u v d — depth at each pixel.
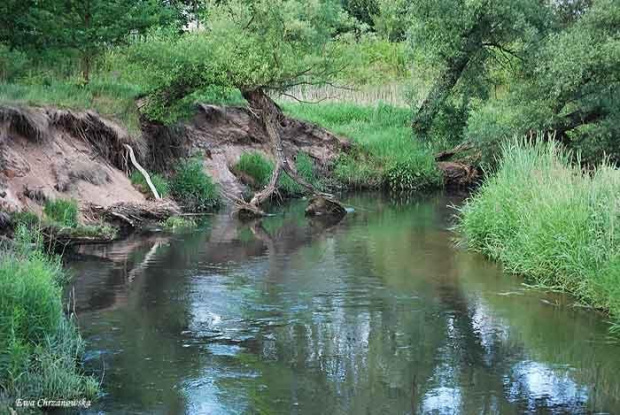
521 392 7.29
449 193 23.28
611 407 6.96
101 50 19.66
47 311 7.71
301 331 8.99
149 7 20.09
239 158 21.23
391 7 27.02
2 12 17.89
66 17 18.48
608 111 21.86
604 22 20.95
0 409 6.44
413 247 14.25
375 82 31.38
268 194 18.58
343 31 21.80
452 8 23.00
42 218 12.98
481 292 10.93
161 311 9.63
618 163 21.34
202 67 17.86
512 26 22.89
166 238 14.65
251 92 18.53
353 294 10.71
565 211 11.43
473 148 24.66
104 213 14.70
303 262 12.73
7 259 8.37
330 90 30.45
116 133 16.78
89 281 11.01
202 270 11.95
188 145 19.91
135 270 11.79
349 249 13.98
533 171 13.35
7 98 14.72
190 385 7.29
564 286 10.96
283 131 23.53
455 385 7.44
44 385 6.90
